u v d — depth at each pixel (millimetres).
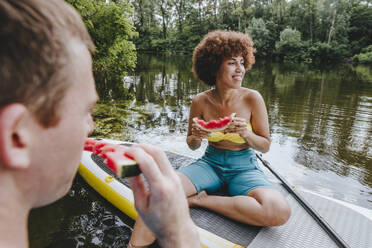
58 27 267
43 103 250
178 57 31438
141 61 22625
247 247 1732
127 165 382
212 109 2332
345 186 3168
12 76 233
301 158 3875
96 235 2135
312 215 2061
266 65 23547
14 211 260
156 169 383
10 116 230
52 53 253
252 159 2256
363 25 33156
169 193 380
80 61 288
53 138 267
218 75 2215
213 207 2031
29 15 246
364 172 3498
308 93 8938
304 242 1795
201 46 2367
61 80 260
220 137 2117
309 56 30266
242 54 2148
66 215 2357
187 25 42594
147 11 42750
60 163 283
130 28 10891
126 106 6566
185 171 2201
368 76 15305
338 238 1777
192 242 409
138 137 4453
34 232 2123
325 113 6316
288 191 2410
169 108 6586
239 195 2043
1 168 246
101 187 2588
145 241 1705
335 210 2209
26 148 249
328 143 4461
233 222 1949
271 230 1888
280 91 9289
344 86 10695
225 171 2189
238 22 40031
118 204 2418
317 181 3266
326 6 32750
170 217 388
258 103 2186
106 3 10219
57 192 302
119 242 2076
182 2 44125
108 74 12039
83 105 295
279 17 37156
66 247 1988
